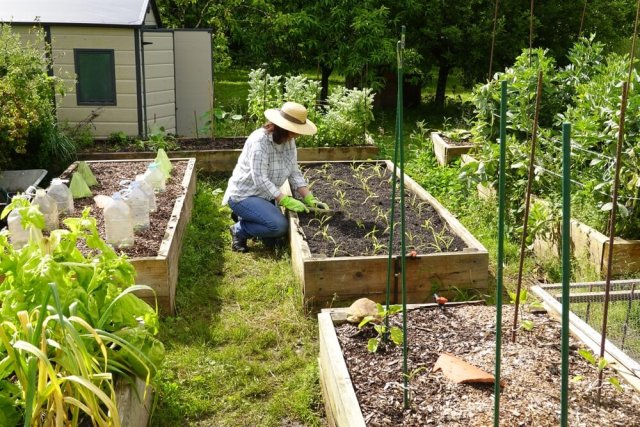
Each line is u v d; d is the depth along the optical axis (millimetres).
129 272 3137
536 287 3943
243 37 12898
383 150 9250
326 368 3443
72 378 2346
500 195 2445
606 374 3117
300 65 13031
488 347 3365
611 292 3877
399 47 2732
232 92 15711
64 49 8570
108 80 8719
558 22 13281
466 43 12734
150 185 5727
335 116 8859
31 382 2312
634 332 3768
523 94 6570
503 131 2395
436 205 6035
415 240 5223
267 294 4895
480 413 2832
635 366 3117
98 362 2812
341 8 11945
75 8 8703
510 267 5402
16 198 3326
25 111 6910
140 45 8703
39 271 2771
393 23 12656
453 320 3691
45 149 7754
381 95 13750
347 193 6559
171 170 7180
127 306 3080
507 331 3529
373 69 12406
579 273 5051
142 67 8820
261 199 5688
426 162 8578
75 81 8211
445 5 12594
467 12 12547
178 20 13617
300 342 4289
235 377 3850
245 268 5410
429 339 3477
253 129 10164
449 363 3160
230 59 13578
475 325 3619
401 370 3188
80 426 2721
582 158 5676
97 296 3045
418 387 3039
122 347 2924
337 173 7375
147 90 9039
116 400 2912
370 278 4664
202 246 5805
